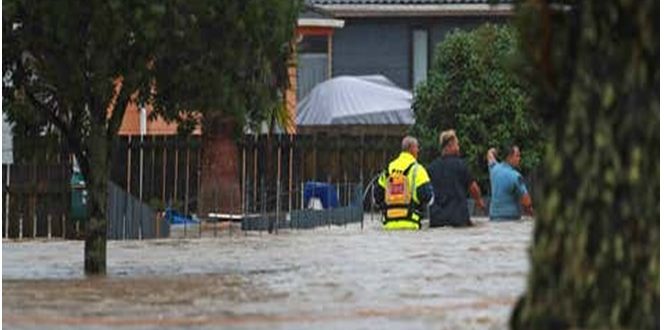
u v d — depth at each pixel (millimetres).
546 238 17812
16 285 36344
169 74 38750
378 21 106875
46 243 54219
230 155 72625
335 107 97500
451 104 83688
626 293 17500
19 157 42438
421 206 59344
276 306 30750
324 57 104062
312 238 54656
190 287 35438
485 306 30359
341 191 77188
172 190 73812
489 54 83438
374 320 28062
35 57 38719
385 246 49281
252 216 64062
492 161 64562
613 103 17547
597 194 17516
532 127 80312
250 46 39094
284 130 83188
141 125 80875
